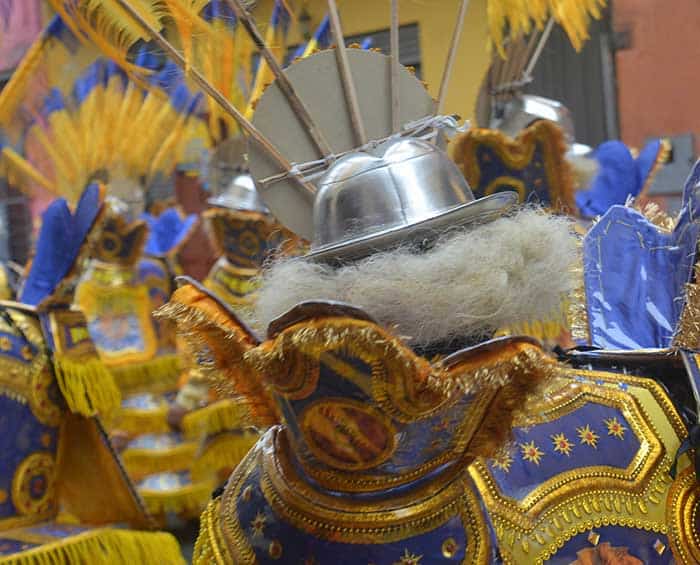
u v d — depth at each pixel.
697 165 1.42
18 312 1.89
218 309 1.01
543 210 1.12
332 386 0.92
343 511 0.97
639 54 3.73
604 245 1.49
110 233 4.02
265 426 1.13
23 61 1.99
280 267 1.07
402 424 0.93
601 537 1.11
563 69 3.03
